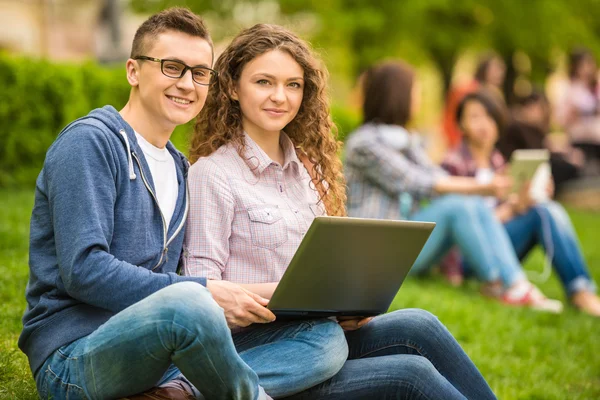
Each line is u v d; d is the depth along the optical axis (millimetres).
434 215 9945
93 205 4090
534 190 10258
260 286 4617
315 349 4465
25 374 5176
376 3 22812
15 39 27531
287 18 22688
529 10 23750
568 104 20422
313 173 5312
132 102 4609
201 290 3904
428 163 9695
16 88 11781
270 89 4973
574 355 8055
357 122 15703
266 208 4832
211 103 5090
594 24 26109
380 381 4539
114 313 4246
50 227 4273
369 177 9367
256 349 4469
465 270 10906
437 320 5008
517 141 13930
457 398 4562
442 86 24734
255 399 4059
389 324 4988
